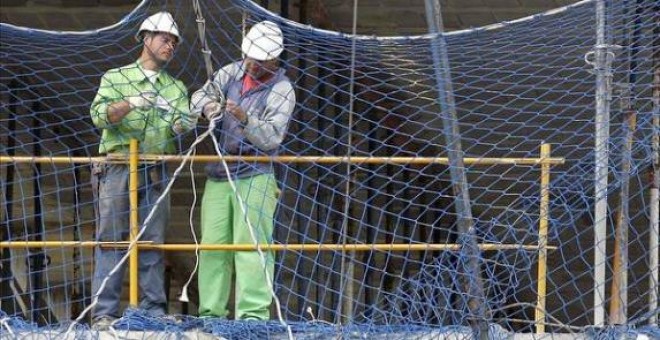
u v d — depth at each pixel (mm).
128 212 18078
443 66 16609
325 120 23172
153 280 18000
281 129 17859
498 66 21984
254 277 17781
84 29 24719
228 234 18109
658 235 19047
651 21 19078
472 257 16906
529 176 24203
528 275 21234
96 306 17891
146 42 18266
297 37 19188
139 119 18094
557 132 24062
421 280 19938
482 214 25188
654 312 17688
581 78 22375
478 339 16859
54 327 17547
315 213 24469
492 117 24422
